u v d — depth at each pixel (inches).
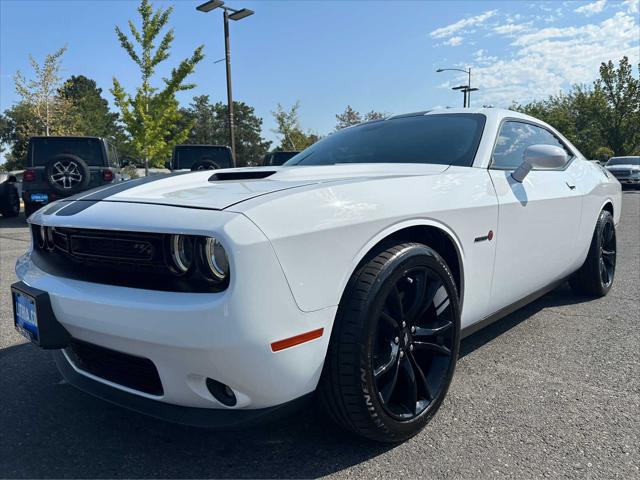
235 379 65.6
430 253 84.6
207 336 63.1
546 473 74.5
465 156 109.6
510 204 107.0
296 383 69.5
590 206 148.9
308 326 69.0
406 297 83.9
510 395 99.4
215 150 560.4
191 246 67.2
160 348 66.1
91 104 2038.6
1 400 100.0
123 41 741.9
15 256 259.8
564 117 1624.0
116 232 72.3
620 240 294.8
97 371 80.6
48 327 76.0
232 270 62.7
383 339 80.8
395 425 79.4
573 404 95.6
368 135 129.0
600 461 77.4
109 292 70.3
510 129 125.6
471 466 76.6
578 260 149.1
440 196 90.4
